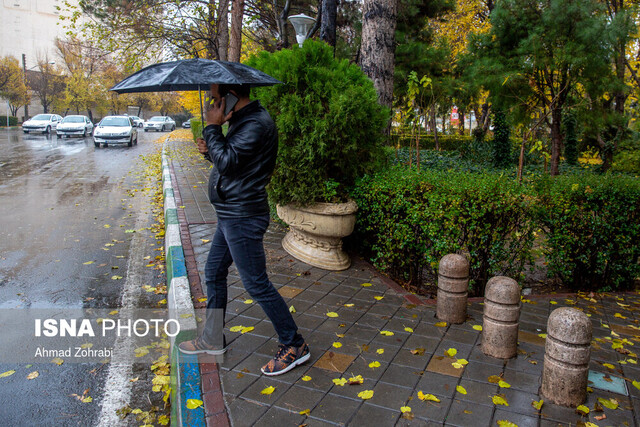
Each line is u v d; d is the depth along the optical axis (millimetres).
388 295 4320
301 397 2695
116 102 52188
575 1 8875
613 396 2787
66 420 2799
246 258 2805
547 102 10594
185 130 46250
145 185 11703
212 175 2842
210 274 3068
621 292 4801
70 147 21938
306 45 4859
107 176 12930
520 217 4402
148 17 15844
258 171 2764
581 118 10477
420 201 4359
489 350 3207
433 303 4160
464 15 21953
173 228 6312
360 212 5102
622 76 12297
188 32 16781
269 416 2520
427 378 2926
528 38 9508
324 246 5062
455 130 30719
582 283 4922
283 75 4699
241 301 4082
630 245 4766
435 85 12914
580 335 2590
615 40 8867
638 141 14578
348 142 4723
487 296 3223
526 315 4016
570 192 4574
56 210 8445
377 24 6871
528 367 3086
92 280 5121
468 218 4172
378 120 5008
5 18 53938
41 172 13195
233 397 2682
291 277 4719
